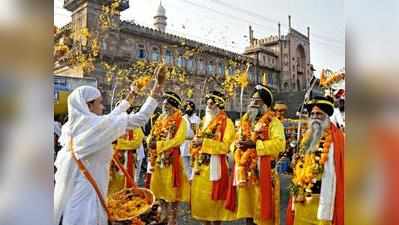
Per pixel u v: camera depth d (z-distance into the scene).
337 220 2.32
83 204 2.04
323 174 2.39
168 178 3.78
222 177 3.33
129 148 3.98
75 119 2.09
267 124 3.06
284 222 3.14
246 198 3.12
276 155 3.04
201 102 5.05
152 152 3.94
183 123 3.87
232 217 3.26
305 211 2.48
